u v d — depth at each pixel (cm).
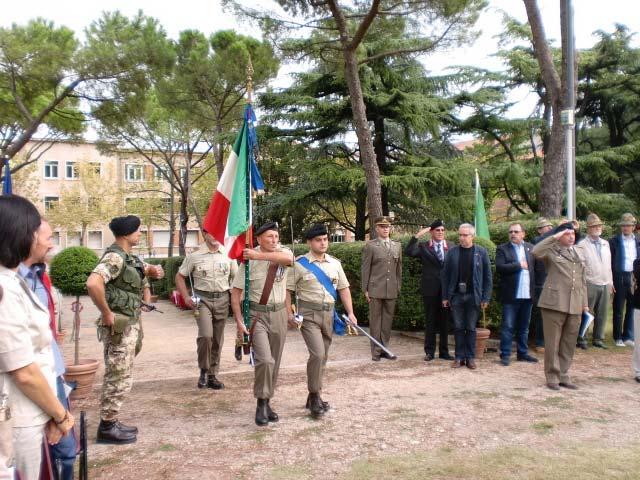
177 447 476
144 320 1518
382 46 1780
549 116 2269
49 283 381
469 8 1229
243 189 639
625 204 2116
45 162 4625
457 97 1983
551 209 1180
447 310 833
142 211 3988
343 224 2138
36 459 243
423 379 702
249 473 421
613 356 823
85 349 1012
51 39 1516
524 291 787
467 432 503
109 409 483
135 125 2294
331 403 601
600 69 2331
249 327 547
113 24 1552
